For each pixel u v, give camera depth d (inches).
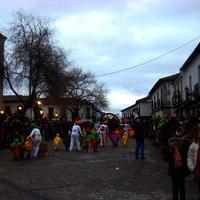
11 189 500.7
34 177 594.9
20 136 898.7
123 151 1055.0
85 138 1086.4
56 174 622.5
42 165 746.2
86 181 551.5
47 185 524.4
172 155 386.0
